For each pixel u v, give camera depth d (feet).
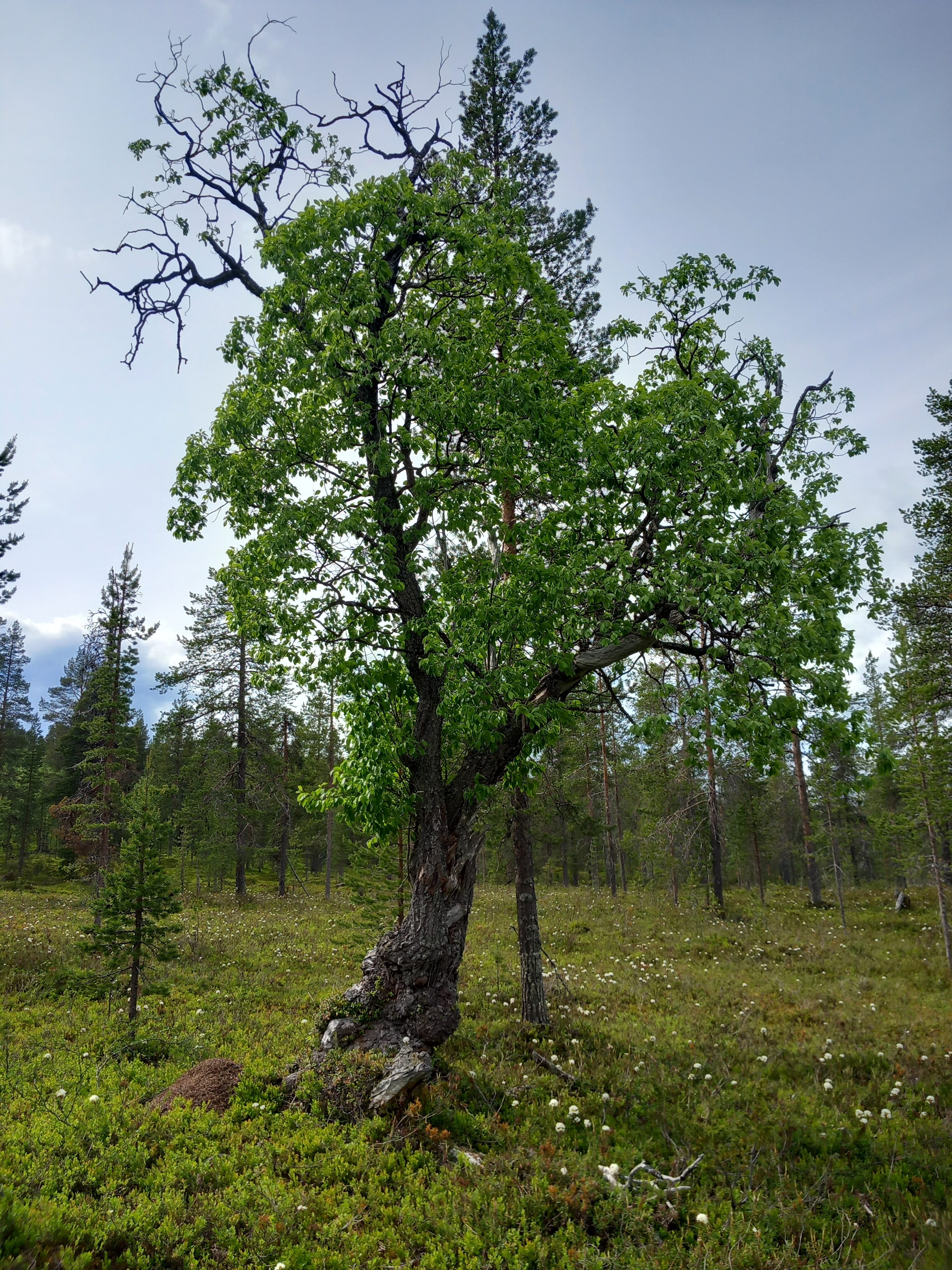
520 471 32.27
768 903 97.96
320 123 37.14
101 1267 14.96
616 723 82.64
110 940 34.88
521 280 32.30
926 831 65.31
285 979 46.03
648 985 47.96
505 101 49.83
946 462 68.90
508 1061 30.83
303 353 31.53
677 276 35.53
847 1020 41.14
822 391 36.45
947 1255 17.12
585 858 125.18
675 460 29.89
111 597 103.65
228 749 102.78
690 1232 18.74
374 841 34.50
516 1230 17.48
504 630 28.02
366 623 31.07
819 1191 21.63
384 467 30.25
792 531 30.71
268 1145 21.11
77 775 139.95
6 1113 21.85
